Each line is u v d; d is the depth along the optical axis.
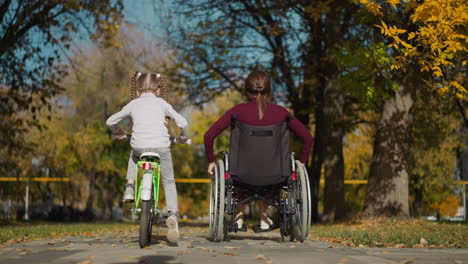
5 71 14.54
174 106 19.66
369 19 11.12
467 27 9.04
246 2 16.34
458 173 26.70
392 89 11.37
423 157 23.14
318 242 5.65
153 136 4.89
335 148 15.87
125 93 23.12
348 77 11.09
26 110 15.33
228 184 5.35
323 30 15.93
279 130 5.31
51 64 14.80
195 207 43.00
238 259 3.69
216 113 32.62
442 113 19.41
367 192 12.68
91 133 29.00
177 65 17.19
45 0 13.78
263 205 5.87
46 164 28.17
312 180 18.69
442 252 4.35
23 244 5.38
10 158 17.28
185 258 3.73
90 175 32.09
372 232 7.87
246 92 5.42
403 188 12.27
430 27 8.67
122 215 39.62
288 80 17.12
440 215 30.20
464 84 12.86
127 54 17.41
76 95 24.25
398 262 3.53
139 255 3.92
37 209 32.59
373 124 19.80
